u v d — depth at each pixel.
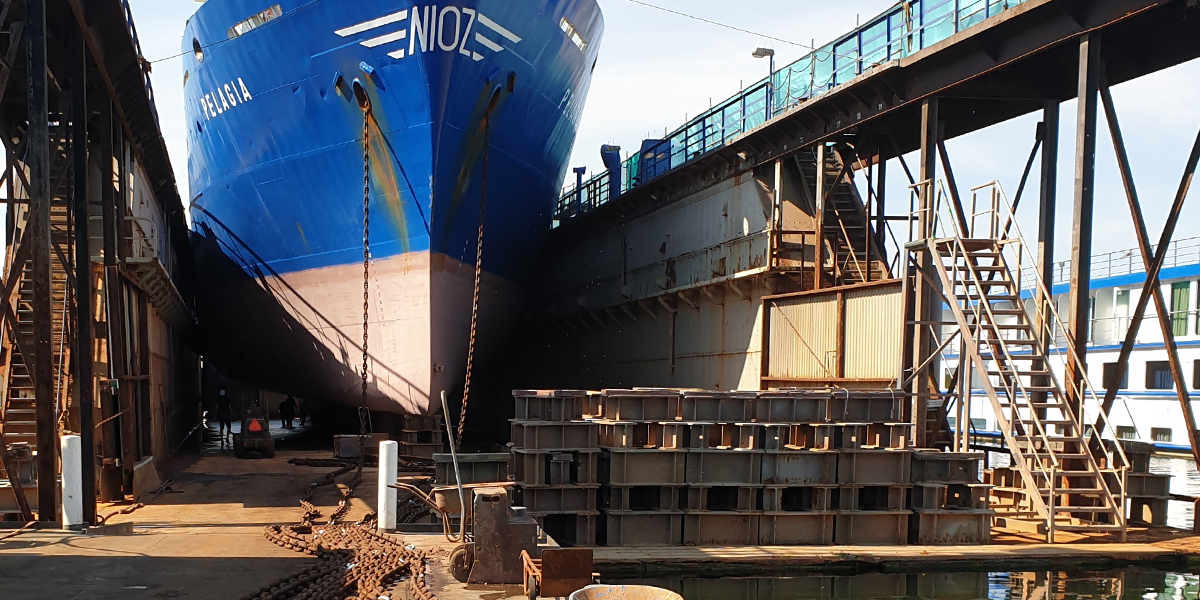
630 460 11.23
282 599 7.10
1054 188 14.70
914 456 11.72
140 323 15.81
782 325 18.12
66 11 10.28
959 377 13.30
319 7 15.84
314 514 11.23
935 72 14.60
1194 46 13.09
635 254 26.72
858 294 15.61
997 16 12.84
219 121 19.36
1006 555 10.67
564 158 21.86
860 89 15.89
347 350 19.02
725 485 11.25
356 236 17.75
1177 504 17.28
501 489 8.19
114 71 12.77
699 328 22.00
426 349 17.59
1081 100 12.27
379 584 7.47
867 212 18.33
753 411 11.66
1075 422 12.13
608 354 29.12
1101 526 11.69
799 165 19.67
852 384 15.54
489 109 16.81
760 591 9.67
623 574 10.16
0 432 9.96
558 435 11.24
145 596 7.03
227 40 17.83
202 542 9.43
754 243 19.02
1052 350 35.12
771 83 19.38
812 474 11.49
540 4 16.91
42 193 9.65
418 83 15.53
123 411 12.94
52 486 10.09
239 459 19.12
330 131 17.03
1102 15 11.81
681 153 23.77
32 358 10.55
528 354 38.31
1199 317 27.38
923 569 10.50
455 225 17.34
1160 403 28.58
